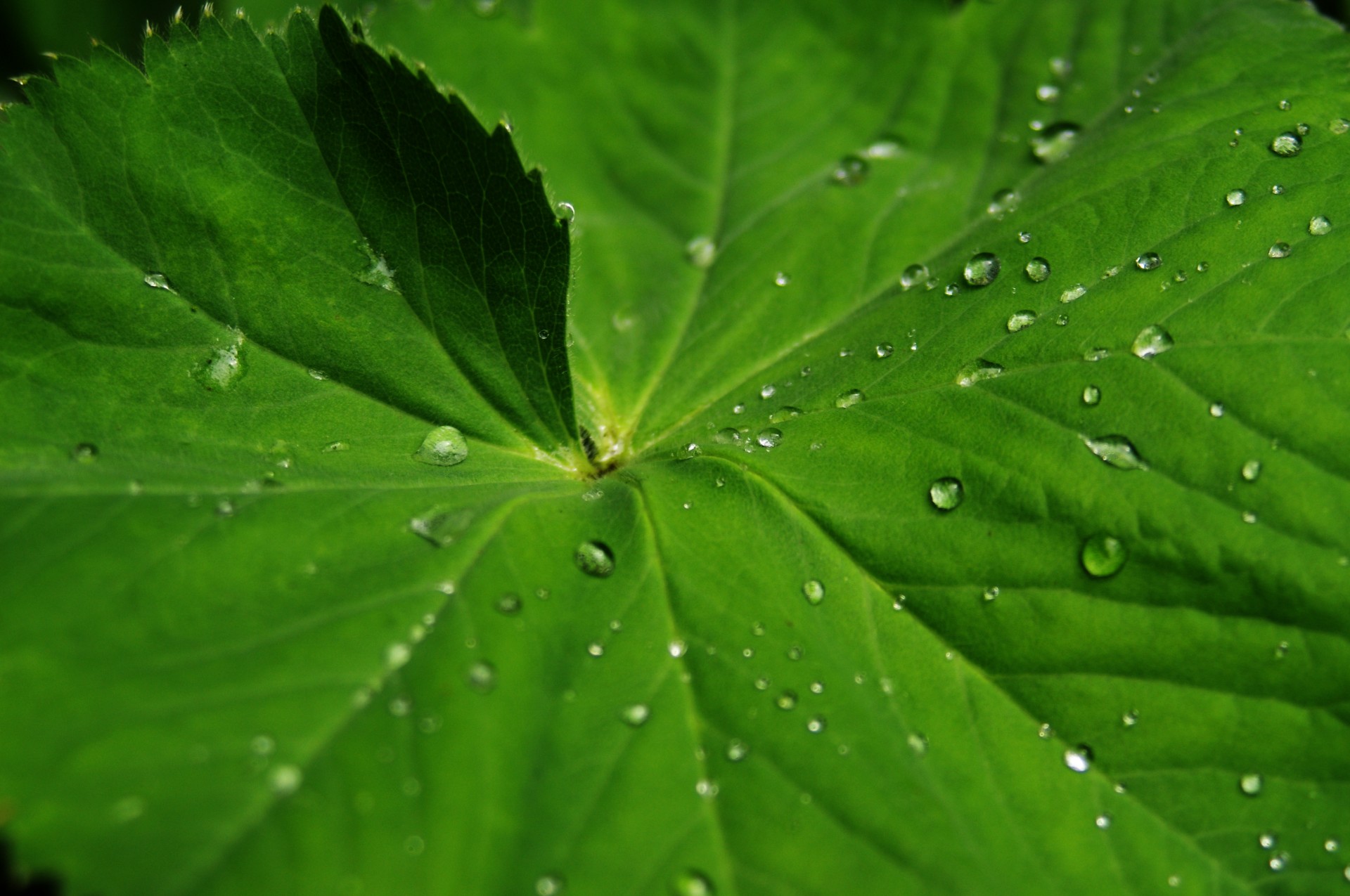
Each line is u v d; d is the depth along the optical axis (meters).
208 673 0.20
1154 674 0.21
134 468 0.21
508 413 0.22
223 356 0.22
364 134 0.21
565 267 0.22
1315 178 0.21
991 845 0.20
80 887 0.19
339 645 0.20
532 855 0.20
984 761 0.21
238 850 0.19
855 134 0.25
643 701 0.20
